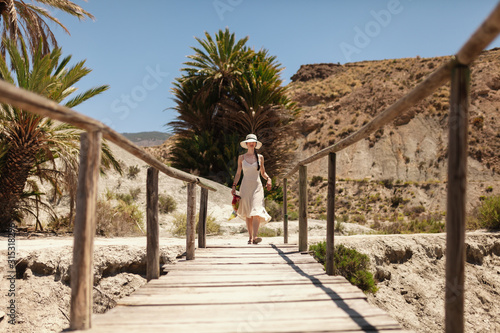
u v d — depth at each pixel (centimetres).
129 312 258
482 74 5578
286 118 2072
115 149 1722
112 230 974
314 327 228
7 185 909
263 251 544
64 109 170
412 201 3653
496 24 132
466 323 659
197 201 1403
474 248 793
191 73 2247
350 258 636
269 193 1794
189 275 387
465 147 166
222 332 217
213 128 2198
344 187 4088
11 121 891
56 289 485
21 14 1321
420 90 196
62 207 1284
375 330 224
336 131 5722
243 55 2186
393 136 5206
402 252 745
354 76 7438
